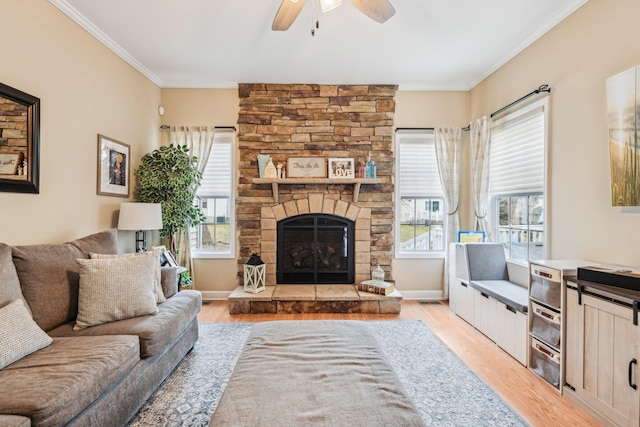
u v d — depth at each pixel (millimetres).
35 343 1594
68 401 1282
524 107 3084
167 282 2596
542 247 2908
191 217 3703
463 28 2840
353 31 2895
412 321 3402
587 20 2373
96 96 2877
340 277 4203
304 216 4172
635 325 1592
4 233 2029
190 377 2246
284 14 2086
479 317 3107
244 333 3051
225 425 1077
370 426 1081
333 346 1712
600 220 2273
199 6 2529
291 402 1209
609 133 2117
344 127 4160
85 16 2641
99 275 2055
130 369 1730
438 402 1964
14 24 2078
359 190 4168
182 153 3594
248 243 4141
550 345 2170
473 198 3867
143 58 3424
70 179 2564
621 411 1662
